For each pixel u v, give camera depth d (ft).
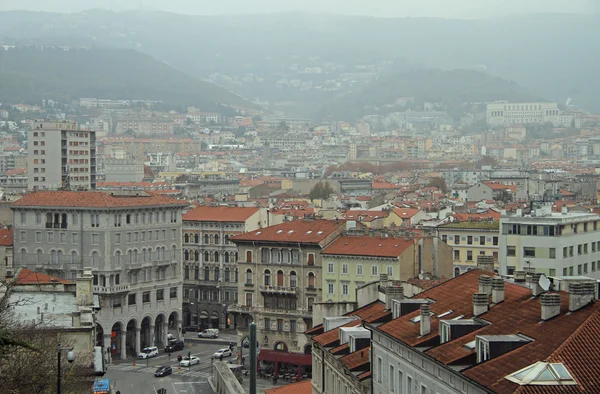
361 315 484.33
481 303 338.34
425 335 345.10
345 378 416.05
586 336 274.16
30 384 330.54
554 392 253.03
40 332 383.24
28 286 527.40
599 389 254.06
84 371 376.07
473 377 280.92
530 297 332.39
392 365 365.81
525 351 279.49
